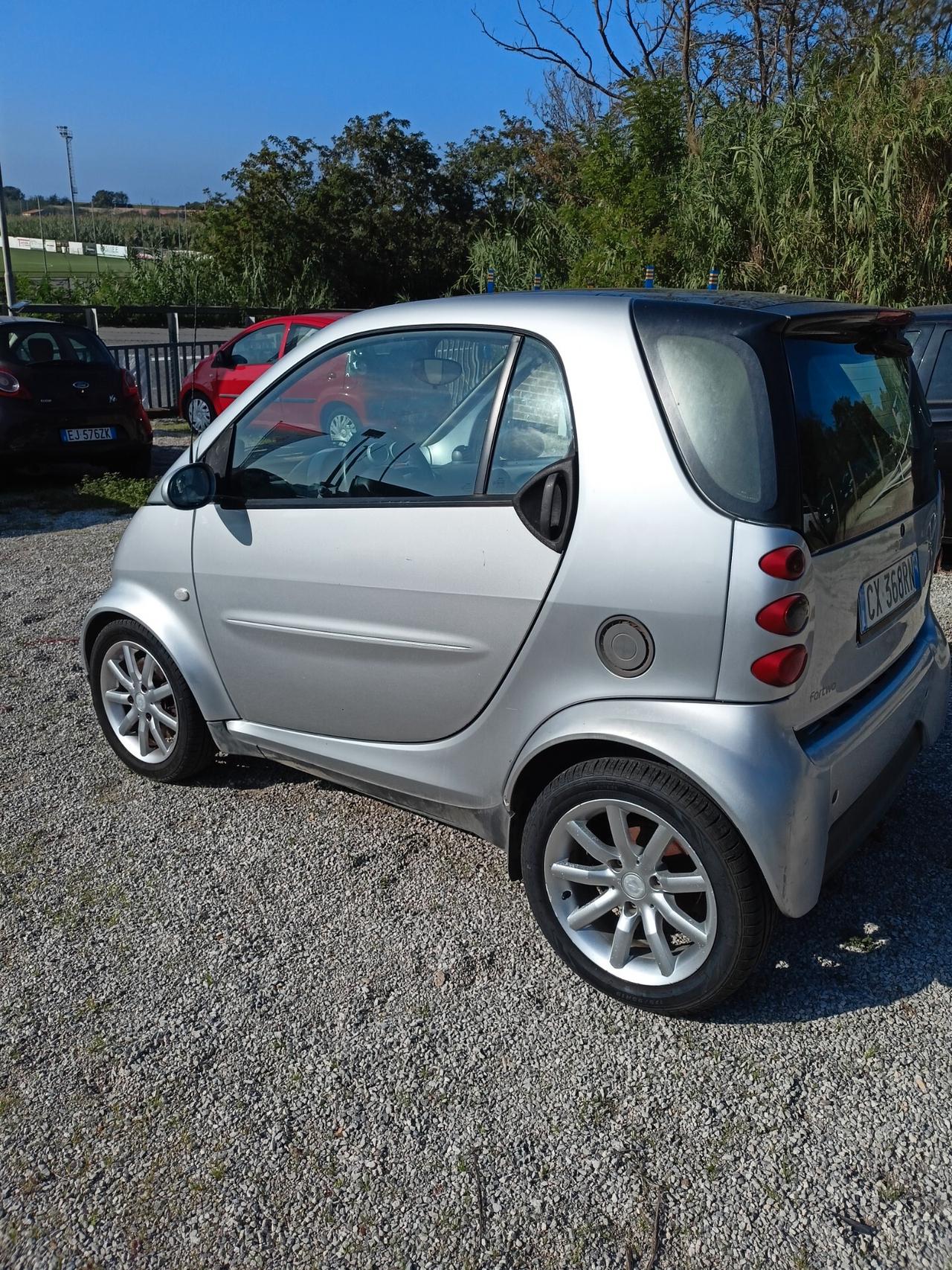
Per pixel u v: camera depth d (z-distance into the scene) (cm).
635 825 274
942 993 278
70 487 1056
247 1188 223
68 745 447
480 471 287
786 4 1944
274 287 2816
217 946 305
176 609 374
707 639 242
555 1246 208
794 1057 257
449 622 291
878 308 294
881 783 289
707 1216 214
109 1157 232
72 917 320
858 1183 221
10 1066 258
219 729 378
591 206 1327
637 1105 244
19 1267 206
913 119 1009
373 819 379
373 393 313
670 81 1256
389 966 296
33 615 634
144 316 2638
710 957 256
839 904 318
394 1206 218
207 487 345
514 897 330
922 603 325
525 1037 266
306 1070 256
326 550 320
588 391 264
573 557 261
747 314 252
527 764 280
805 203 1046
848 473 263
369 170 3578
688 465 247
